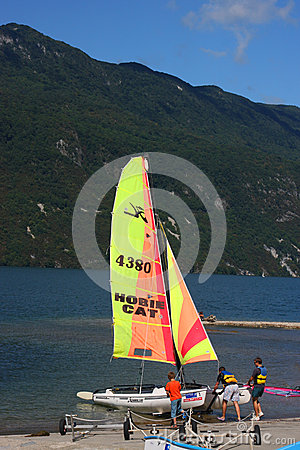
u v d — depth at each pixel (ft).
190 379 115.75
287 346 170.19
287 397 101.40
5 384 104.42
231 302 397.39
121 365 128.36
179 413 75.05
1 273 611.47
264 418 85.97
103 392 90.27
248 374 123.34
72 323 210.79
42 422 80.59
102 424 77.36
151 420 82.69
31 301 313.53
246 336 190.70
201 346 87.40
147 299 90.17
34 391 99.81
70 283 518.78
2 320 212.84
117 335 90.99
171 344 89.04
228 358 143.02
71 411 87.35
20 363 125.49
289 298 485.56
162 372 122.62
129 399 87.35
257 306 373.81
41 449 62.08
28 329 187.62
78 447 62.59
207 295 463.83
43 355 136.77
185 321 88.48
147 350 89.81
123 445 63.41
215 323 224.94
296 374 124.16
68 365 125.49
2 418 82.02
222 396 85.61
